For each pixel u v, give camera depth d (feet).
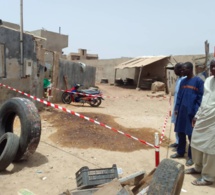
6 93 30.17
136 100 58.65
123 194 10.68
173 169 10.02
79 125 27.73
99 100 44.86
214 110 14.70
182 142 19.48
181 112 18.58
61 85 49.06
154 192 9.96
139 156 19.92
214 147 14.74
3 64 29.50
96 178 12.76
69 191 11.42
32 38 33.42
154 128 28.89
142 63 83.46
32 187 14.30
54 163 17.74
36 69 34.58
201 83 17.84
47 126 27.27
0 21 30.53
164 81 84.84
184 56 79.56
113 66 106.32
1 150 17.40
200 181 15.39
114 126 28.27
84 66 60.44
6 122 19.67
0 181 14.82
